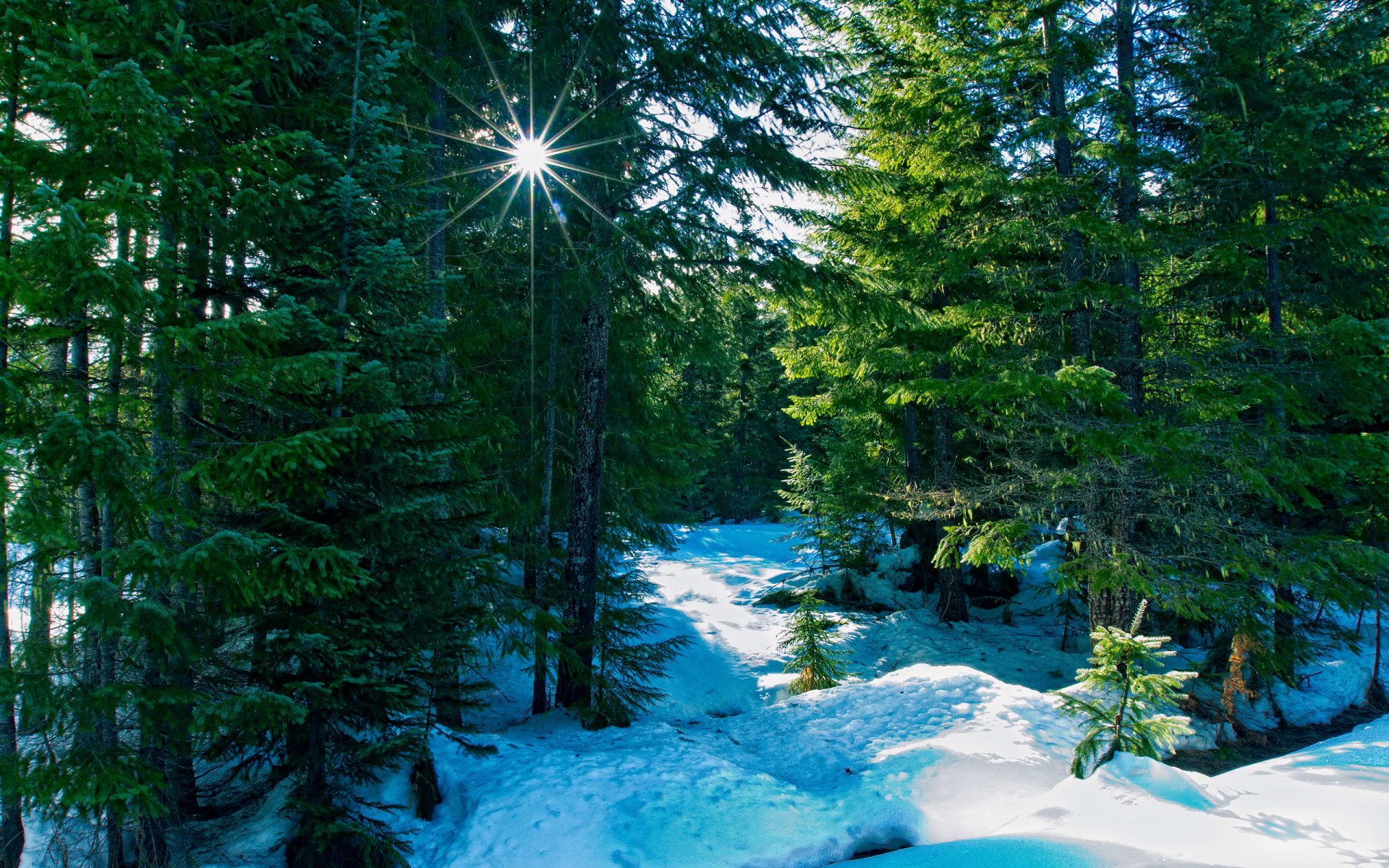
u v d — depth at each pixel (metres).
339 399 5.66
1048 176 10.64
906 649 15.95
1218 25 10.24
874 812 6.90
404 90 8.20
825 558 22.59
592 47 9.18
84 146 4.69
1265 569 10.06
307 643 5.14
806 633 13.66
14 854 5.57
